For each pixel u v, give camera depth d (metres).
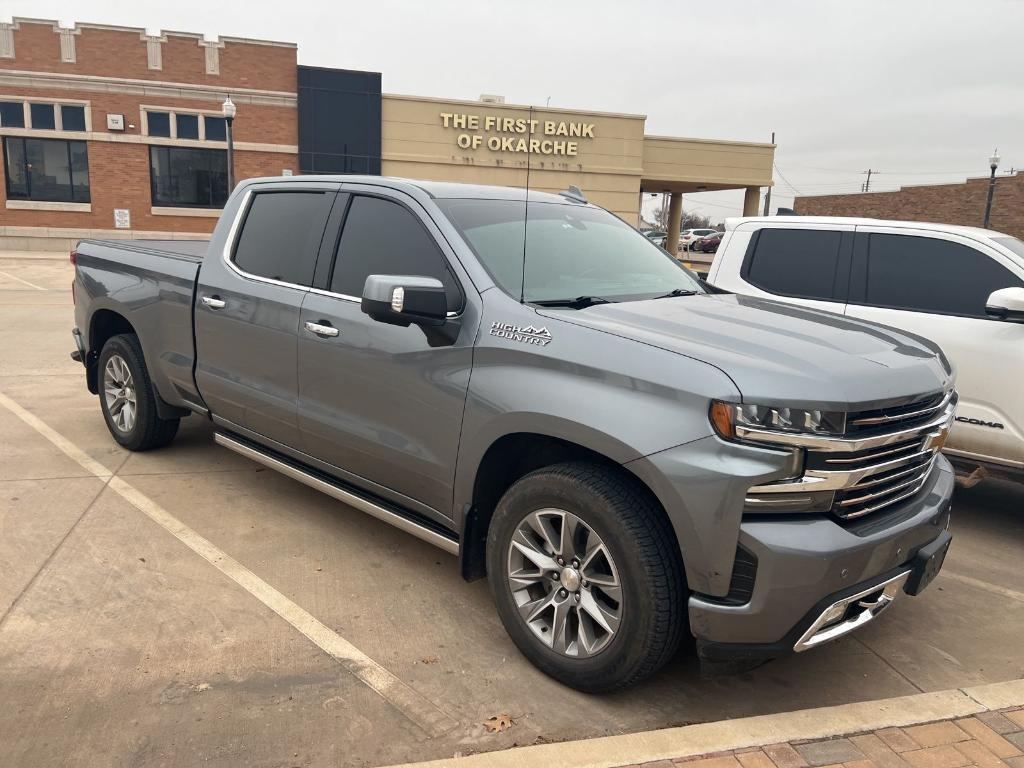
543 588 3.12
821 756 2.58
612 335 2.85
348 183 4.02
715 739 2.65
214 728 2.65
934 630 3.67
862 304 5.47
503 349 3.07
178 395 4.98
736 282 6.09
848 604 2.65
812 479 2.53
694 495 2.53
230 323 4.38
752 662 2.68
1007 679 3.27
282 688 2.91
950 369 3.36
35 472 5.09
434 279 3.13
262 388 4.23
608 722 2.82
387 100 27.67
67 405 6.84
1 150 26.44
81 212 27.20
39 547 3.99
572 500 2.83
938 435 3.06
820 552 2.49
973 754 2.62
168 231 27.91
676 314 3.25
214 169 27.88
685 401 2.58
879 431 2.70
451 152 28.27
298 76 27.20
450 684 3.00
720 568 2.54
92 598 3.50
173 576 3.76
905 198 39.12
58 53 25.95
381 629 3.39
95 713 2.70
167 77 26.70
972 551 4.68
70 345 9.88
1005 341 4.80
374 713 2.79
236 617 3.41
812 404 2.51
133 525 4.32
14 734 2.57
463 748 2.63
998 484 6.07
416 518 3.61
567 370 2.88
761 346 2.80
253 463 5.46
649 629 2.68
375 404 3.58
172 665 3.02
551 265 3.61
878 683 3.20
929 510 2.96
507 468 3.28
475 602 3.68
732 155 31.28
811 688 3.14
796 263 5.86
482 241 3.50
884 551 2.69
